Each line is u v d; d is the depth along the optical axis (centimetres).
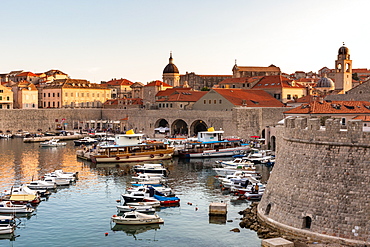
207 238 5944
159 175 10075
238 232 5959
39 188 8956
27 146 16525
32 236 6231
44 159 13188
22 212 7288
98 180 9981
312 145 5297
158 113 19225
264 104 18312
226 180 9144
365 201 4812
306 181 5244
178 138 16038
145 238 6084
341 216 4897
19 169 11350
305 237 5088
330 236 4906
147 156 13012
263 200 6056
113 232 6362
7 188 8931
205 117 17338
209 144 14088
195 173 10812
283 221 5416
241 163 11312
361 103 12456
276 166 5866
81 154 13425
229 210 7256
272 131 13612
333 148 5116
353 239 4788
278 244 4894
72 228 6550
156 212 7288
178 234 6188
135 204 7544
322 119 11250
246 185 8756
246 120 16162
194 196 8344
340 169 5016
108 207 7638
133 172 11012
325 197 5041
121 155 12650
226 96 17900
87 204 7844
